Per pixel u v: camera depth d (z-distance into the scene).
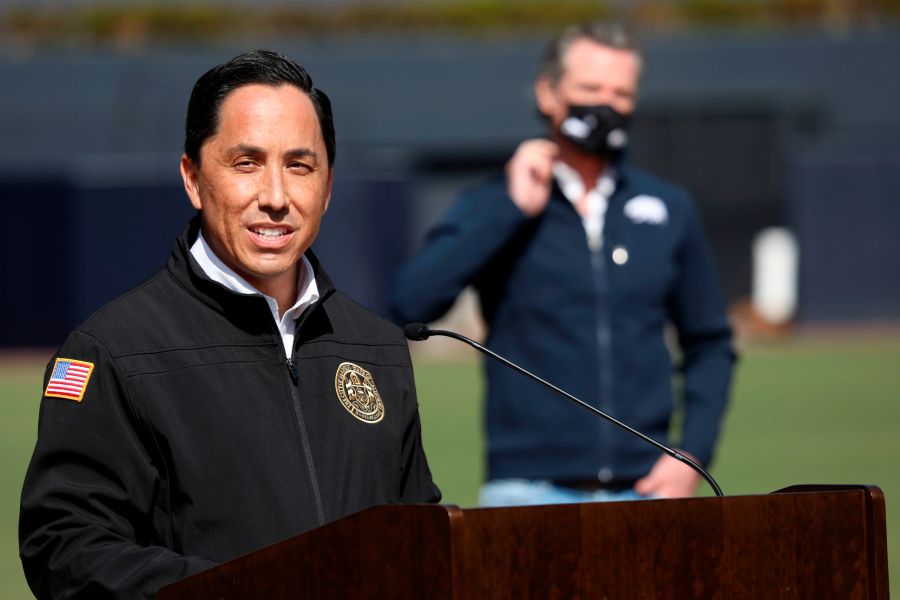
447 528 8.41
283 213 11.03
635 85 18.33
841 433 48.75
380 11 90.69
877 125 85.62
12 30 87.56
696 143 84.38
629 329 17.75
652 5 91.94
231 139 10.98
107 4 88.69
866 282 80.81
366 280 75.00
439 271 17.58
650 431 17.73
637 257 17.92
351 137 84.00
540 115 18.56
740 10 91.62
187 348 10.96
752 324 81.44
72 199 73.75
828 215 80.69
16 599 27.20
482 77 84.12
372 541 8.71
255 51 11.30
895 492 37.97
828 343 77.31
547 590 8.84
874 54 85.31
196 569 9.84
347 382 11.50
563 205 17.89
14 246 74.06
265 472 10.81
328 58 84.06
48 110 80.94
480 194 18.14
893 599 26.50
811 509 9.86
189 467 10.64
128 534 10.59
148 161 75.06
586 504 9.03
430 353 76.31
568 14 91.31
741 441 47.59
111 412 10.62
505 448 17.67
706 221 84.12
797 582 9.80
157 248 73.75
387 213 75.06
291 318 11.55
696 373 18.89
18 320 74.50
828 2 90.94
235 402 10.91
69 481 10.53
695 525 9.44
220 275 11.41
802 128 85.44
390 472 11.48
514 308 17.84
